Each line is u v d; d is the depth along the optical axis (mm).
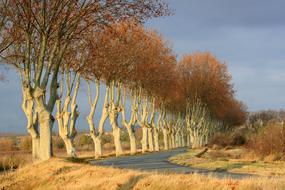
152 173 18391
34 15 27000
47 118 27969
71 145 46375
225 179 15617
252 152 44000
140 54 62719
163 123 97562
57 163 25328
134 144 71875
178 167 33219
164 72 72188
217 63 96875
